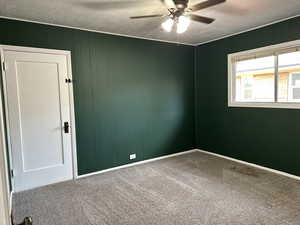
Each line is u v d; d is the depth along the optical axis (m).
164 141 4.54
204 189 2.99
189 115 4.92
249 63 3.87
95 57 3.62
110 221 2.29
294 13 3.01
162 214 2.40
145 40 4.17
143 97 4.20
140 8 2.70
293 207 2.49
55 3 2.51
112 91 3.83
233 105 4.14
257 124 3.77
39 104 3.17
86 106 3.58
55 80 3.28
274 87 3.53
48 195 2.91
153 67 4.30
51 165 3.30
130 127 4.08
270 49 3.47
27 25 3.04
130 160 4.10
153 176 3.51
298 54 3.22
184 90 4.80
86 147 3.61
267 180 3.25
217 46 4.35
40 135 3.19
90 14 2.86
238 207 2.51
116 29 3.55
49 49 3.21
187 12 2.33
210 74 4.57
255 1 2.59
